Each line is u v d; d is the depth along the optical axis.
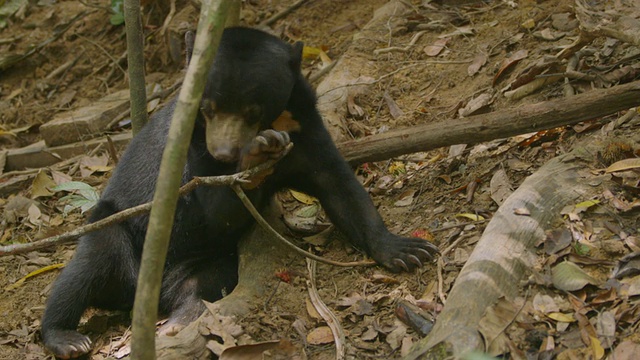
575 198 4.25
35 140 7.43
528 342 3.53
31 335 4.86
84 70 7.88
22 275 5.49
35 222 6.03
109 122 7.17
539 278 3.81
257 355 3.89
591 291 3.74
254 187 4.53
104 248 4.88
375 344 3.95
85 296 4.80
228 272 4.95
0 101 7.80
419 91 6.20
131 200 5.02
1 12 8.45
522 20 6.41
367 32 6.92
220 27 2.77
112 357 4.48
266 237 4.85
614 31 5.21
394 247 4.54
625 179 4.28
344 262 4.70
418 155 5.57
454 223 4.69
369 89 6.30
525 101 5.55
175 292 4.99
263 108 4.42
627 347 3.38
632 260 3.81
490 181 4.91
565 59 5.62
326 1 7.63
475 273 3.77
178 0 7.94
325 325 4.14
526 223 4.07
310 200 5.39
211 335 4.00
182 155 2.76
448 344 3.44
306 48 7.09
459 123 5.02
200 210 4.89
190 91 2.74
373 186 5.42
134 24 5.50
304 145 4.84
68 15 8.35
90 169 6.56
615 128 4.80
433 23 6.80
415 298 4.23
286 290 4.43
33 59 8.08
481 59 6.14
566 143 4.96
